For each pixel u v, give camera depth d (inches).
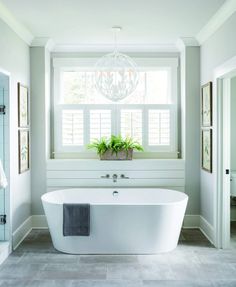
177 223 146.8
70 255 144.3
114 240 144.1
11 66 147.1
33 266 132.6
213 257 141.6
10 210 146.5
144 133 193.2
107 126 193.2
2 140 144.5
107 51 192.5
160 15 142.3
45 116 180.9
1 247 140.3
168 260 138.6
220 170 150.8
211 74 159.5
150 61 191.6
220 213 151.8
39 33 167.3
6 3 127.7
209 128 162.4
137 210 141.6
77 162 182.9
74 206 142.2
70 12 138.0
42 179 182.7
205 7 133.2
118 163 183.0
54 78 192.9
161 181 183.8
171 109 193.2
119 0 126.0
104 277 122.9
